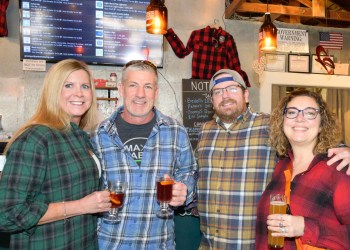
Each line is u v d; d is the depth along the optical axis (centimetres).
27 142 148
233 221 196
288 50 418
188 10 392
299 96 168
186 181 198
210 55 383
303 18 427
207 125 226
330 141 165
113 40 356
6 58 346
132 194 184
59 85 163
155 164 190
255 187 195
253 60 405
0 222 141
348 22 438
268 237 156
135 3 361
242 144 204
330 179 151
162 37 370
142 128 196
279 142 180
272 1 428
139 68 191
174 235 210
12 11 348
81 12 347
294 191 157
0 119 341
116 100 356
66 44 345
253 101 405
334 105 522
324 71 426
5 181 143
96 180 172
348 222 143
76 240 158
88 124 195
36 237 149
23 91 349
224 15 401
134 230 181
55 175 153
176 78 385
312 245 144
